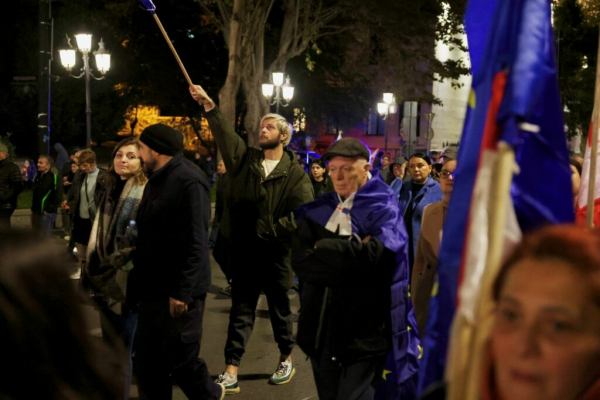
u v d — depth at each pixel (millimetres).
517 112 1704
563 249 1119
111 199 5035
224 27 23062
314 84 32000
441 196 6805
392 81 28906
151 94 32406
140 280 4617
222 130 6094
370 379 3854
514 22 1819
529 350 1120
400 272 3863
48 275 991
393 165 12539
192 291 4551
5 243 991
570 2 28219
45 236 1031
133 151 4926
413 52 28188
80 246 6051
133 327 4980
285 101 31266
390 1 25547
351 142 3998
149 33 30062
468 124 1913
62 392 975
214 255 6324
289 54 24891
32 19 42562
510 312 1154
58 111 40281
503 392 1170
